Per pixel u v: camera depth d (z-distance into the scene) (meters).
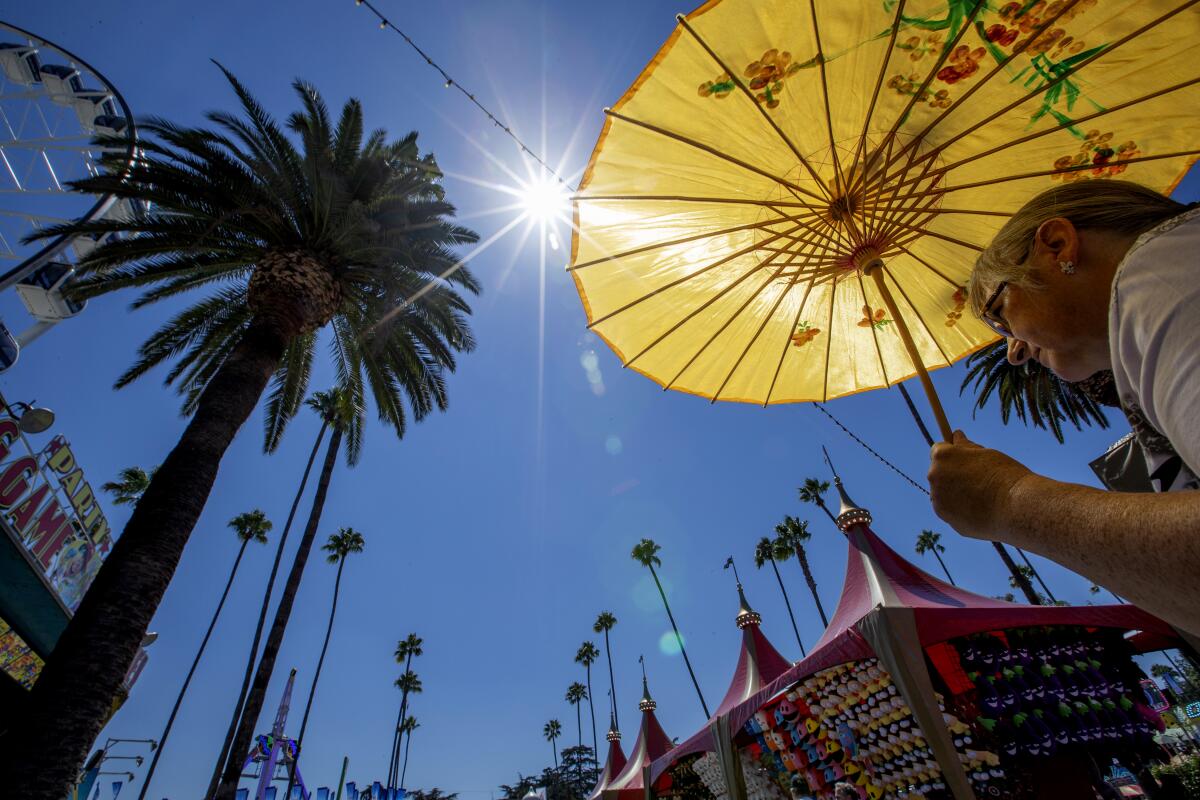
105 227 10.27
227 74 10.87
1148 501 0.42
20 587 10.40
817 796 6.67
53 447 10.75
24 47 19.91
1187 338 0.45
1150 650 5.82
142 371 12.47
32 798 5.49
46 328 17.75
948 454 0.73
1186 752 11.63
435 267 12.68
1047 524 0.52
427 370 14.87
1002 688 5.54
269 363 9.55
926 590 6.95
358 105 12.95
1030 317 0.71
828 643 5.99
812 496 37.72
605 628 55.00
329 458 21.91
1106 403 0.73
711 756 10.27
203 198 10.11
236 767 15.25
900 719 5.92
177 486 7.58
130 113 18.69
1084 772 5.31
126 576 6.79
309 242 11.21
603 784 22.62
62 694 5.99
